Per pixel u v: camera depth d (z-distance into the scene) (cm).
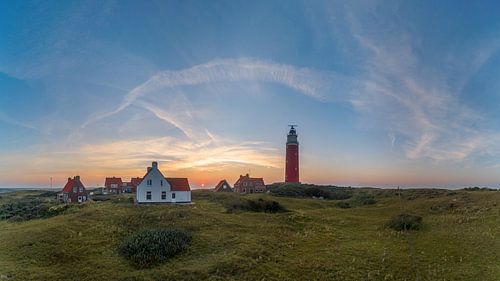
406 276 3316
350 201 8481
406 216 5300
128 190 11288
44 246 3878
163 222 4941
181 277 3231
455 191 7781
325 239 4512
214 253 3809
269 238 4394
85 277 3247
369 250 3984
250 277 3278
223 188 10775
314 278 3316
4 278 3134
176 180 7388
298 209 6912
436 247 3978
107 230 4497
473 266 3381
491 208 5312
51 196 10719
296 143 12694
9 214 6022
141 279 3189
